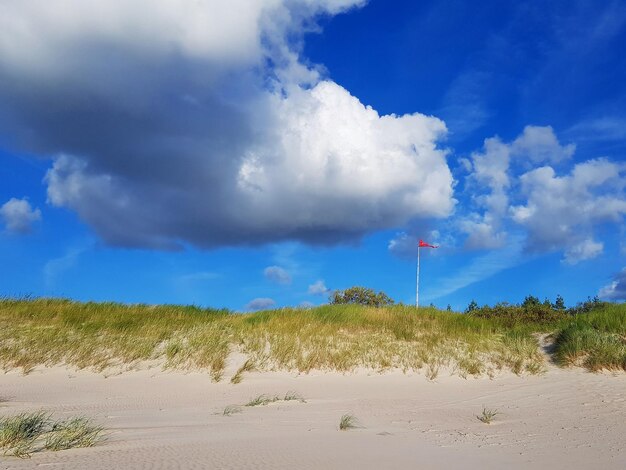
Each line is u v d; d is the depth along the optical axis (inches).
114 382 486.3
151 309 753.6
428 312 782.5
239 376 502.9
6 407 357.4
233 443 223.8
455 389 470.9
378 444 229.8
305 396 438.0
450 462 193.9
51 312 668.7
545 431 277.1
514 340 621.9
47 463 175.8
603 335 565.6
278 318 708.0
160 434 255.3
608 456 212.5
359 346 606.5
